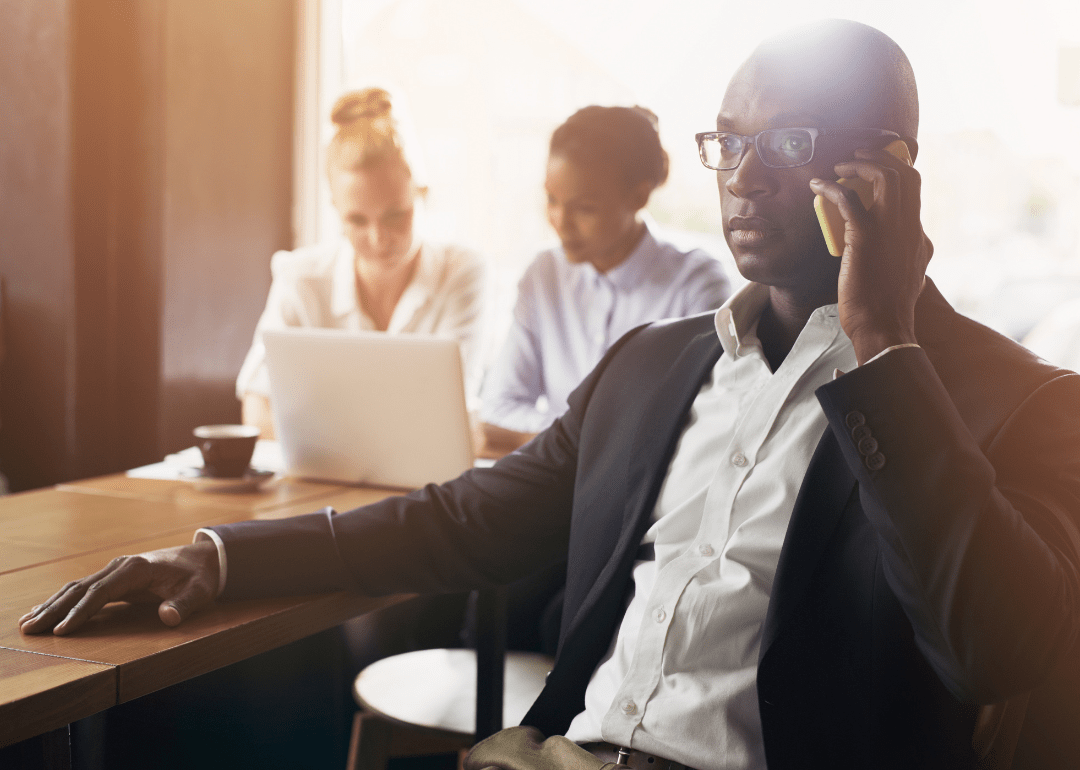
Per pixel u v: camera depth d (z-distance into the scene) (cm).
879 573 88
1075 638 91
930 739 88
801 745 90
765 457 98
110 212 262
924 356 84
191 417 275
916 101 98
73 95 248
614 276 224
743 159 96
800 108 93
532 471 120
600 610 105
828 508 91
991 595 78
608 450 112
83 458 261
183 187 265
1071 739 101
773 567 95
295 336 170
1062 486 86
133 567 106
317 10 295
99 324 263
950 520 79
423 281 243
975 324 96
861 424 83
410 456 169
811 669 90
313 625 113
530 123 320
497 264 329
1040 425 86
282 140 296
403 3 318
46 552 128
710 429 104
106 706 89
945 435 81
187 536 138
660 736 94
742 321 104
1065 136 282
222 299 281
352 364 167
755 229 96
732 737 93
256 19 283
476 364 247
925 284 97
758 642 95
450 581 119
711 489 99
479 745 99
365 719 157
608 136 212
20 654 93
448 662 173
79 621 100
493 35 317
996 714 87
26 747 86
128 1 258
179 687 153
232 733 165
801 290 100
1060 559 82
